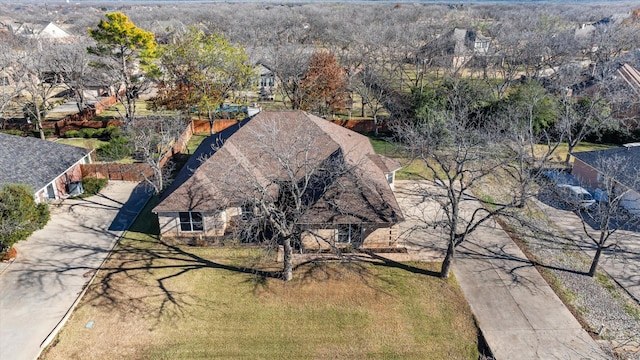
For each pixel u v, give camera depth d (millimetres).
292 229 20281
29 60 49406
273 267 22375
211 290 20688
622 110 40125
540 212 28312
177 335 18078
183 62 41656
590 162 30688
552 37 63344
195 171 25375
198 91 42031
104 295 20266
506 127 35656
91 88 58312
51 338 17734
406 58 63625
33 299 20016
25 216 21797
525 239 25188
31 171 28078
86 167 32500
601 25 78375
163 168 33375
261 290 20688
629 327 18719
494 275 21922
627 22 86375
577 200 26125
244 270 22109
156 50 43250
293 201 24406
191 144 41125
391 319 19000
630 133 39625
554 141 40719
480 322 18859
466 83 42906
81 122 44844
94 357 16984
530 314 19344
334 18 104375
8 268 22141
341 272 21922
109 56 47188
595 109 35969
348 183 23656
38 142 30938
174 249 23969
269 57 59688
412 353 17359
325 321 18891
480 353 17391
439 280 21469
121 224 26656
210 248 24016
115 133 41250
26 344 17562
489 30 81375
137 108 54500
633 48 66875
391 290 20734
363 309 19562
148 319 18859
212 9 147250
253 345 17656
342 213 21484
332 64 45625
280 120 29734
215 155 26344
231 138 28672
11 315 19062
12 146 29344
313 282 21219
